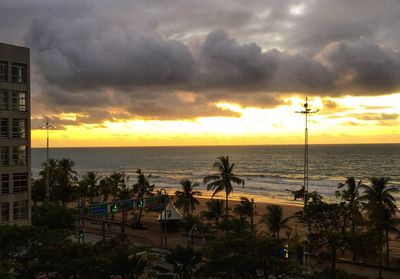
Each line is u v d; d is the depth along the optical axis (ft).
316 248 143.74
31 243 125.90
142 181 320.70
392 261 204.85
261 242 120.47
